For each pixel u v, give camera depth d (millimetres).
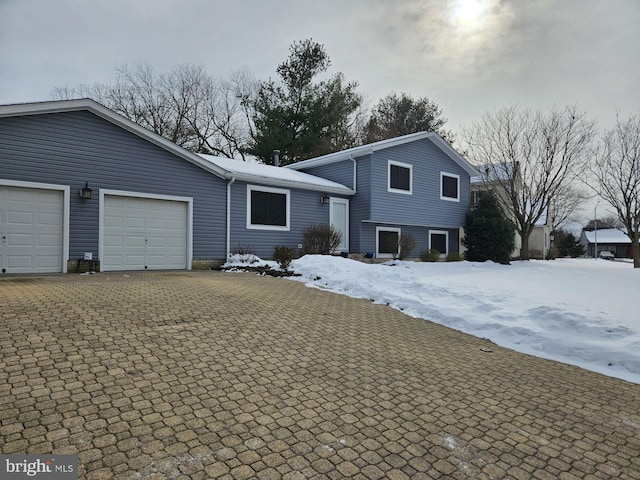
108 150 11039
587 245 57031
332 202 16656
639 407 3795
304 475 2445
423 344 5562
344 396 3658
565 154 21000
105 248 10992
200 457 2557
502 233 19391
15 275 9289
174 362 4082
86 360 3928
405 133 32406
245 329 5410
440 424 3234
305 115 26312
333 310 7152
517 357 5266
